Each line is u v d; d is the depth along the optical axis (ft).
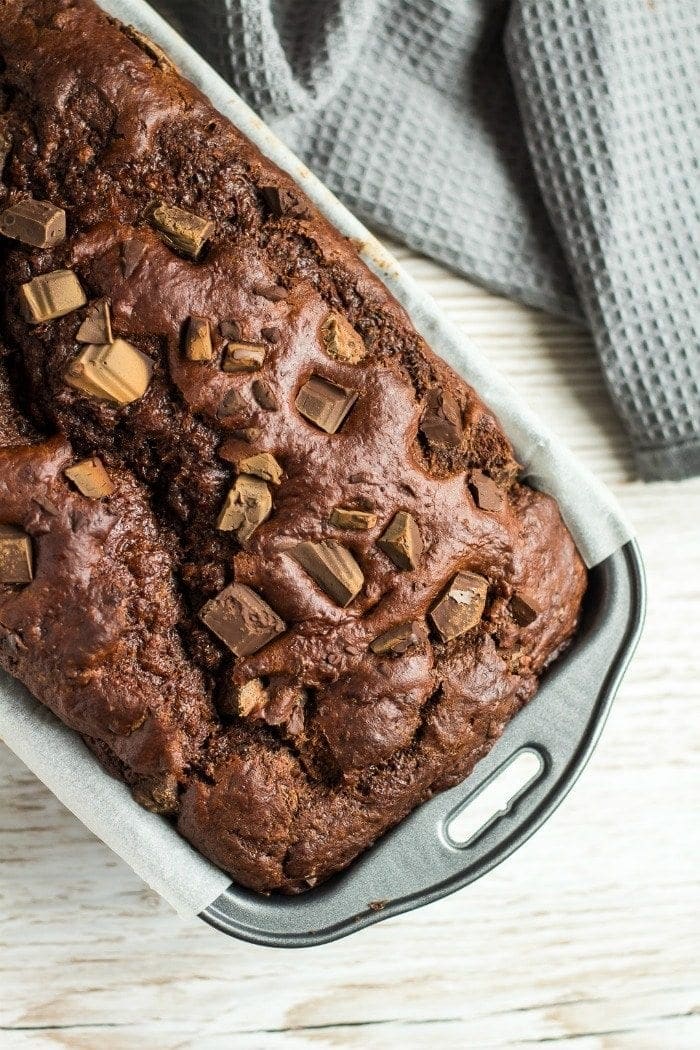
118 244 1.49
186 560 1.51
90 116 1.52
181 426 1.49
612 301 1.75
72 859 1.74
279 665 1.50
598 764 1.81
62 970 1.74
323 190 1.62
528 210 1.78
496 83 1.77
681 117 1.76
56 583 1.48
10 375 1.51
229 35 1.68
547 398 1.81
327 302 1.54
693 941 1.81
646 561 1.81
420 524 1.52
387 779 1.54
